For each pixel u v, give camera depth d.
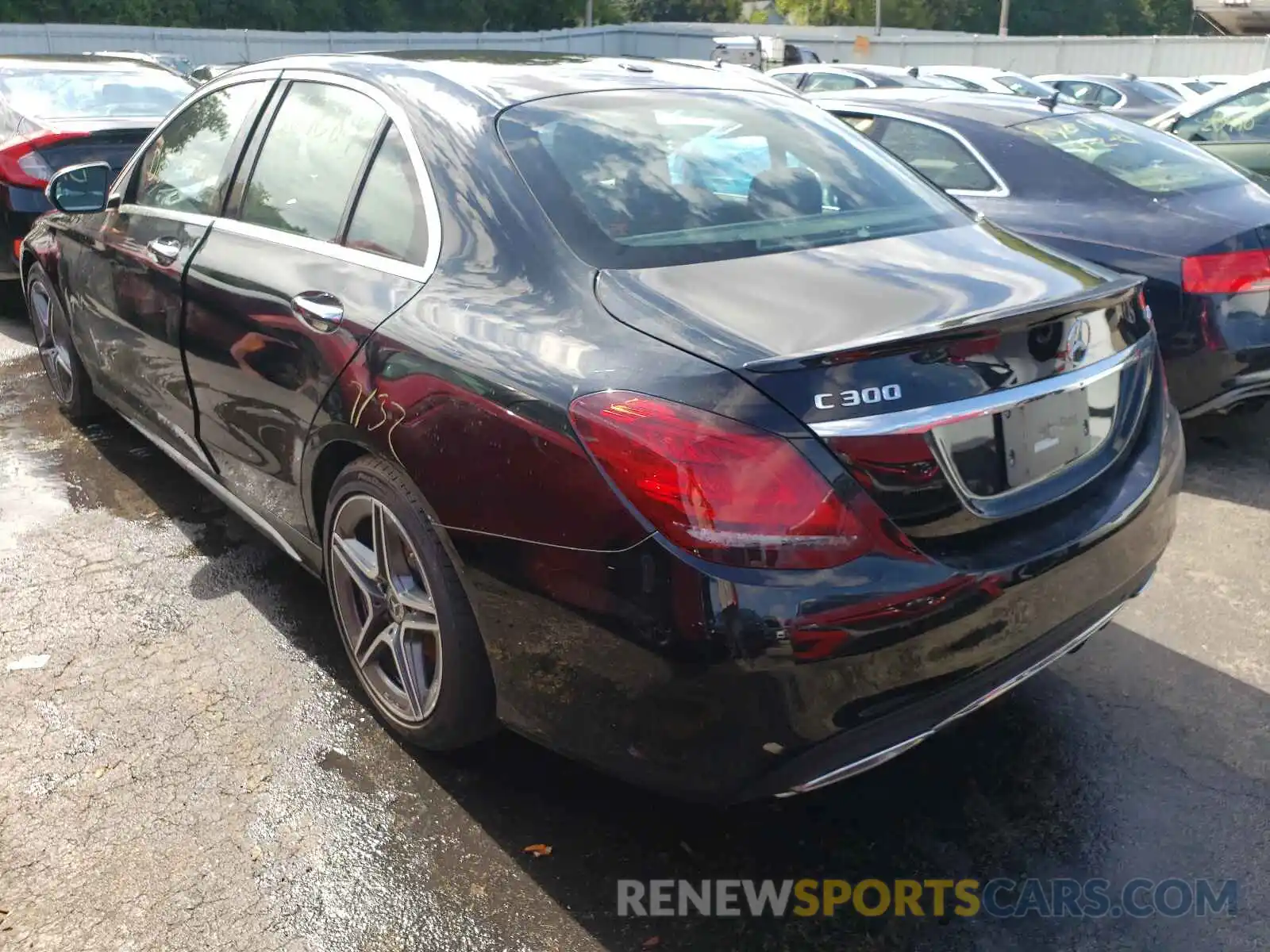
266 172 3.36
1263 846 2.52
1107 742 2.88
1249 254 4.30
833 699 2.02
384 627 2.86
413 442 2.43
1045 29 74.56
